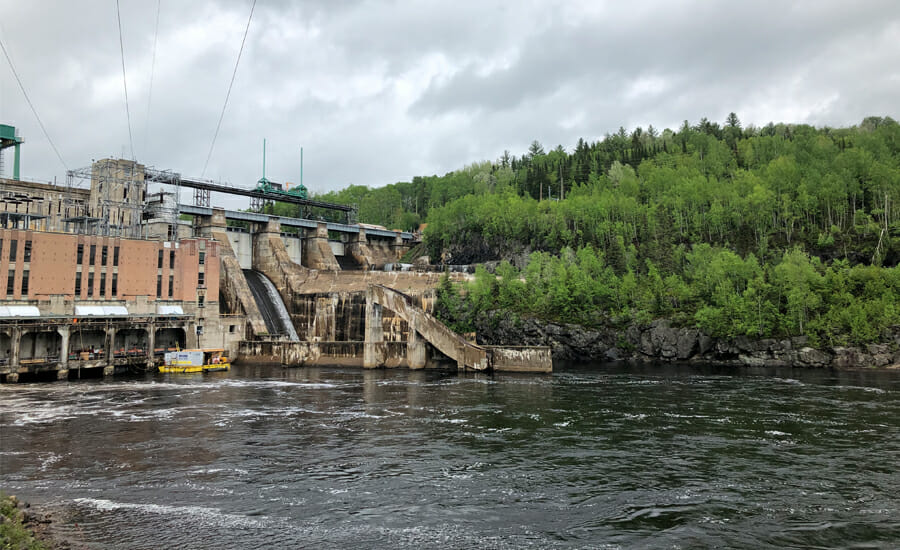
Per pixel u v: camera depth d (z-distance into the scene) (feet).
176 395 255.91
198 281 403.75
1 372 297.53
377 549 91.15
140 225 410.31
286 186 625.82
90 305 346.54
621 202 551.18
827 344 374.84
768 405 221.87
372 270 520.01
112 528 99.14
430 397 247.09
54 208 450.30
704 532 98.58
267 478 130.00
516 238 581.12
